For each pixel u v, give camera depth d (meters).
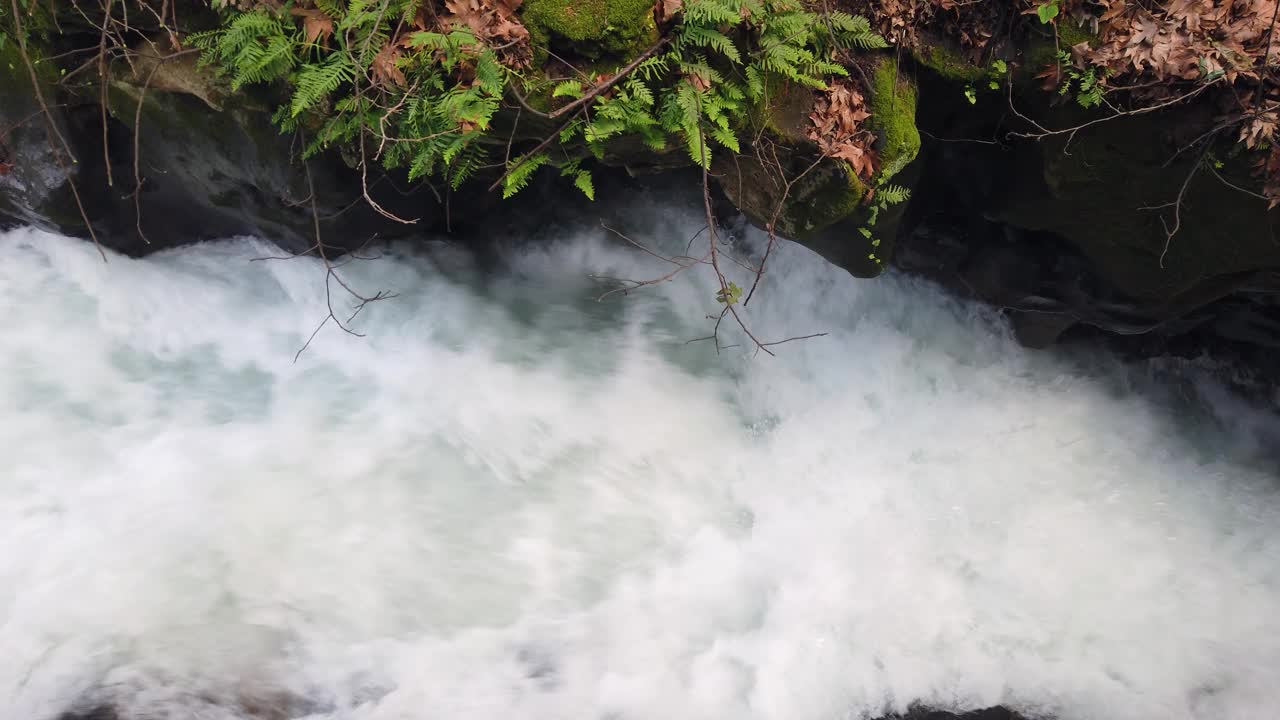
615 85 4.98
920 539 6.39
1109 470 6.91
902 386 7.37
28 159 6.69
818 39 5.26
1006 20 5.27
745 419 7.15
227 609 5.46
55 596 5.39
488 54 4.74
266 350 7.14
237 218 7.20
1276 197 4.90
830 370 7.43
